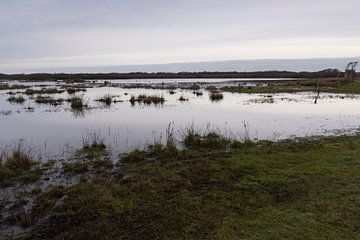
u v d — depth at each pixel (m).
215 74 194.62
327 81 68.25
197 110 28.03
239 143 14.43
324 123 20.78
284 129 18.70
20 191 9.48
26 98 38.91
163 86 68.56
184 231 7.06
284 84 67.38
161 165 11.57
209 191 9.12
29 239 6.92
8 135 17.28
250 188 9.28
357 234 6.71
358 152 12.84
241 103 34.25
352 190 8.90
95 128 19.20
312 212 7.73
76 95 42.03
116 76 173.75
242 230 7.01
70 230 7.24
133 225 7.35
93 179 10.23
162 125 20.12
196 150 13.67
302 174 10.26
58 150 14.02
